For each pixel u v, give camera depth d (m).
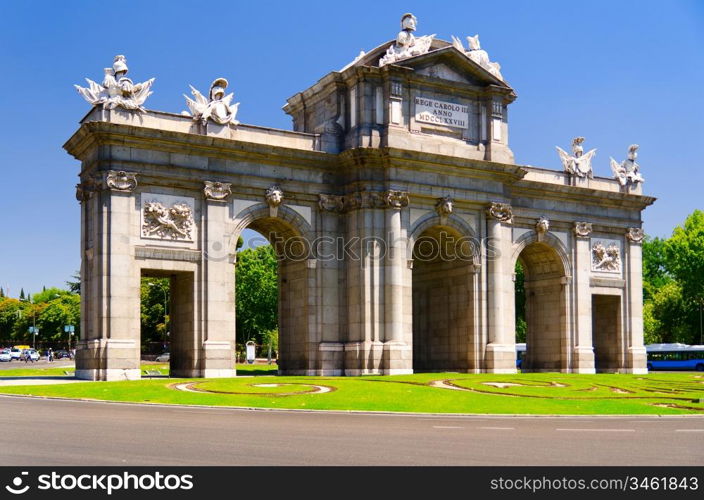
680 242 115.38
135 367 51.25
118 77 52.91
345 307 59.47
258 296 122.38
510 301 65.56
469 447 21.56
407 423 28.58
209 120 55.66
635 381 55.22
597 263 73.31
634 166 75.94
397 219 58.19
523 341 135.00
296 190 58.62
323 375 57.72
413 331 69.31
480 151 63.12
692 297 116.62
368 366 57.00
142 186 53.00
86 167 54.38
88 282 53.41
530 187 68.75
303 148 59.41
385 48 61.28
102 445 20.92
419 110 60.88
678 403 39.03
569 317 70.88
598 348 76.38
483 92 63.69
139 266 52.38
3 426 25.17
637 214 75.94
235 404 35.41
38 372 67.19
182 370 55.44
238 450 20.25
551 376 57.16
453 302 64.62
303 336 59.19
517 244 68.38
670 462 19.22
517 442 22.88
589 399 40.28
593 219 73.12
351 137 59.41
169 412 31.58
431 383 47.16
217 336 54.47
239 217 56.34
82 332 53.47
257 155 56.75
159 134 52.78
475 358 61.84
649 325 123.25
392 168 58.53
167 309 143.00
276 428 25.73
